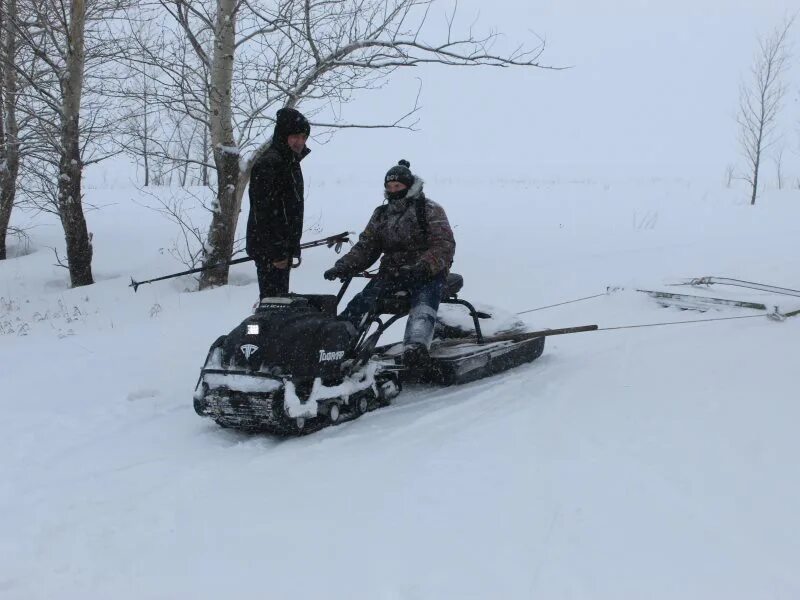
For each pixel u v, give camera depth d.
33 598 2.88
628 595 2.71
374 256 5.70
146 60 11.60
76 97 11.51
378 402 5.23
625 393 5.16
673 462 3.88
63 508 3.69
